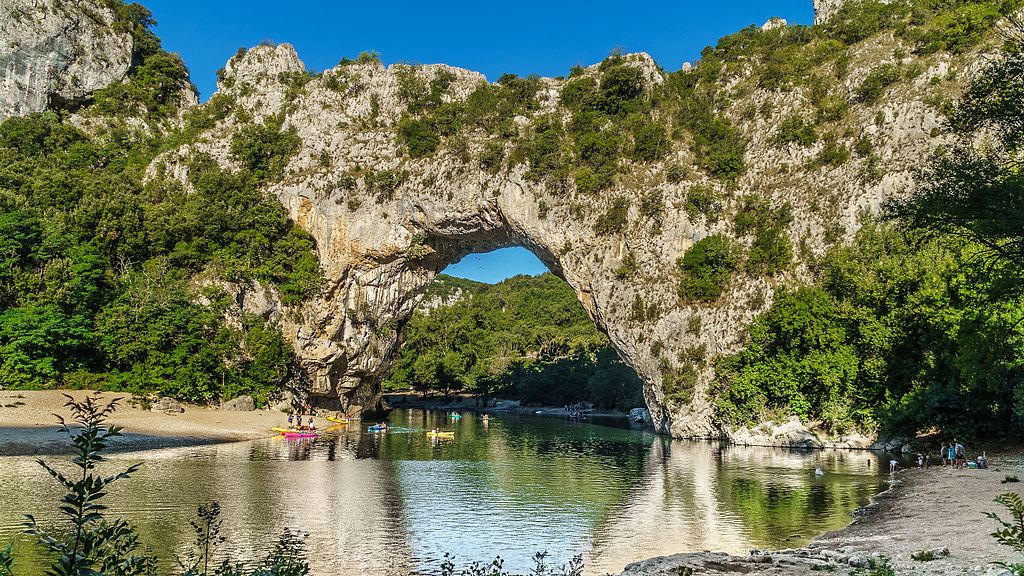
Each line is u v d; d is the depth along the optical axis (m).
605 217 74.62
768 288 66.69
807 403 58.62
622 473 42.88
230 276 78.62
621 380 115.38
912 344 54.78
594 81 85.38
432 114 89.38
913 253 55.41
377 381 97.19
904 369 54.28
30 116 100.69
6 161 87.81
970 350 43.06
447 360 142.12
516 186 76.88
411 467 45.28
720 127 78.44
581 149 77.94
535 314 166.75
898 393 53.97
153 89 115.50
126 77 116.69
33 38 105.94
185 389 70.88
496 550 23.98
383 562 22.28
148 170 93.12
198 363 72.31
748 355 62.84
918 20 80.31
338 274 83.56
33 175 85.69
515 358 144.75
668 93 85.25
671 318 70.12
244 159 89.50
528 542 25.16
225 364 76.25
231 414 71.50
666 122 81.38
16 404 59.19
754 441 60.28
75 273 72.31
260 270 80.75
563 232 75.69
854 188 68.06
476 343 150.75
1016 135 29.31
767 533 26.17
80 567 7.30
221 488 34.69
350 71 96.19
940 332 51.47
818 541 23.17
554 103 86.75
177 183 87.56
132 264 79.81
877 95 73.19
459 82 94.69
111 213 77.75
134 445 51.41
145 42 123.44
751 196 72.62
